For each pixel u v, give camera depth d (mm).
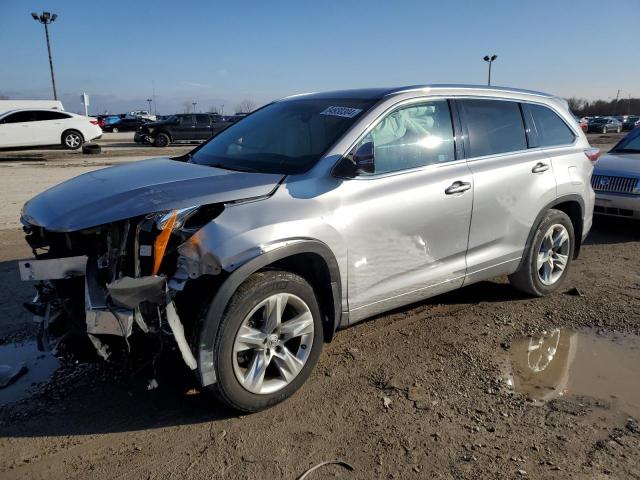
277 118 4285
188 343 2986
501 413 3264
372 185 3617
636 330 4504
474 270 4387
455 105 4301
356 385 3562
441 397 3432
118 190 3195
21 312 4641
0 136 20172
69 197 3275
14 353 3953
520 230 4695
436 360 3924
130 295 2740
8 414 3211
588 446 2949
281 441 2980
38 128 20812
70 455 2854
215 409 3279
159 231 2828
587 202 5332
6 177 12977
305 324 3359
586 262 6445
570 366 3879
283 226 3133
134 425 3123
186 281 2848
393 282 3826
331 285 3451
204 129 26562
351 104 3961
